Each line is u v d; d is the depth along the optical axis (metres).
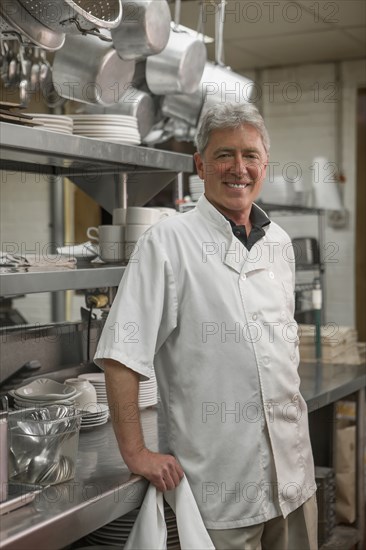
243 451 1.92
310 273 5.64
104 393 2.61
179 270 1.92
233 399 1.92
